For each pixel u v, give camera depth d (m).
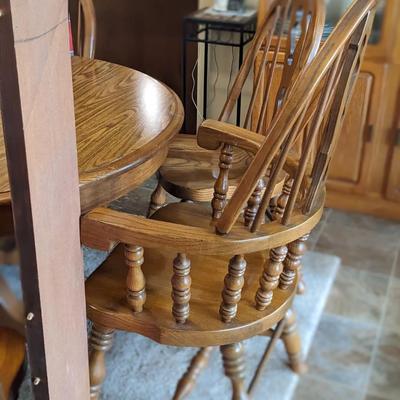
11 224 1.01
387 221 2.71
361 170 2.69
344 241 2.53
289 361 1.79
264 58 1.81
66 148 0.89
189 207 1.57
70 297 0.99
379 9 2.38
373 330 1.99
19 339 0.96
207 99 2.90
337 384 1.76
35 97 0.76
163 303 1.23
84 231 1.07
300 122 1.00
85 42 2.08
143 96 1.58
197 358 1.66
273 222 1.15
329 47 0.95
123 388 1.70
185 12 3.03
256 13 2.61
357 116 2.58
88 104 1.51
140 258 1.13
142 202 2.14
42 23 0.75
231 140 1.33
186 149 1.88
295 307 2.05
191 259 1.37
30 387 1.08
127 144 1.27
